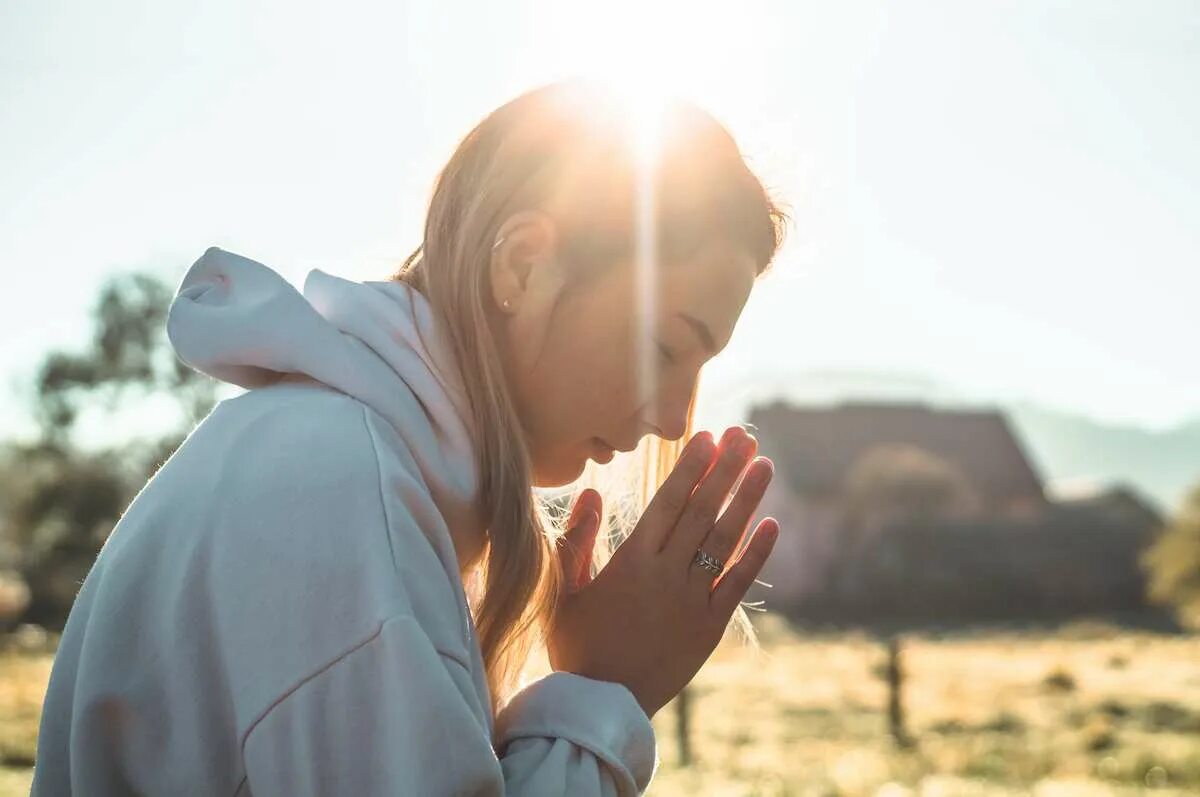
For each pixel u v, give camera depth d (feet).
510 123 4.68
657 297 4.52
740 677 81.71
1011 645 123.34
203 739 3.80
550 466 4.76
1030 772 42.63
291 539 3.76
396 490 3.89
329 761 3.59
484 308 4.55
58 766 4.20
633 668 4.89
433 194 4.79
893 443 198.49
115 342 174.50
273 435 4.01
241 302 4.44
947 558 181.37
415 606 3.73
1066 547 184.14
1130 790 37.70
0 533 156.87
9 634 121.08
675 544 4.99
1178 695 70.85
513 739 4.51
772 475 5.01
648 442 5.87
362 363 4.24
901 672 56.75
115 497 158.51
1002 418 208.64
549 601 4.92
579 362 4.53
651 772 4.57
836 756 45.78
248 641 3.72
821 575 181.78
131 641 3.92
